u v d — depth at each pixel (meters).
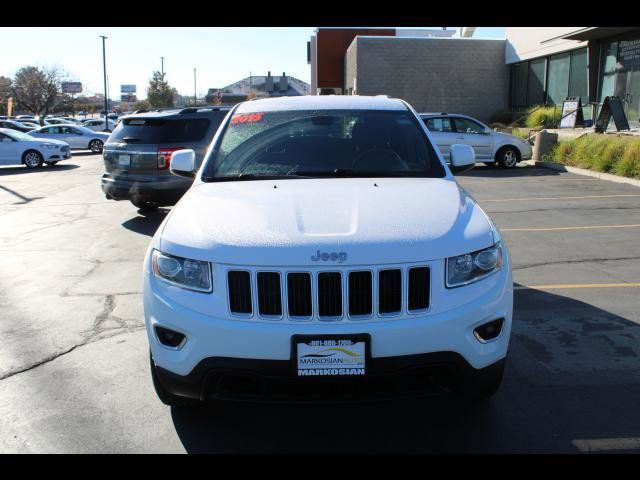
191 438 3.23
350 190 3.53
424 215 3.12
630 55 18.81
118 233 8.68
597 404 3.52
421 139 4.27
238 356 2.79
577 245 7.39
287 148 4.16
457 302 2.86
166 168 8.59
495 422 3.33
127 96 107.25
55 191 14.17
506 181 13.57
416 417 3.40
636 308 5.14
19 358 4.29
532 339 4.50
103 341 4.59
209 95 89.62
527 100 26.42
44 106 67.00
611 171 13.76
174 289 2.94
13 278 6.38
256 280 2.80
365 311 2.80
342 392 2.82
